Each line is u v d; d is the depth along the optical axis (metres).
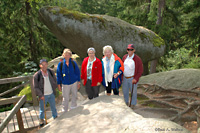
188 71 5.77
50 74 3.76
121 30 6.83
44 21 6.73
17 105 3.32
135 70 3.95
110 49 3.61
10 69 10.01
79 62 8.18
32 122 4.31
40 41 11.70
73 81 3.94
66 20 6.26
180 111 4.18
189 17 11.15
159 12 10.31
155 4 9.80
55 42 11.71
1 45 10.20
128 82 4.16
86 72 3.84
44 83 3.71
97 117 3.19
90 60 3.78
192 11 10.86
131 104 4.39
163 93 5.21
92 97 4.19
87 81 3.91
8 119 2.88
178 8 11.24
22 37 11.23
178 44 13.10
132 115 3.09
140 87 5.93
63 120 3.33
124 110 3.29
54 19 6.29
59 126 3.16
